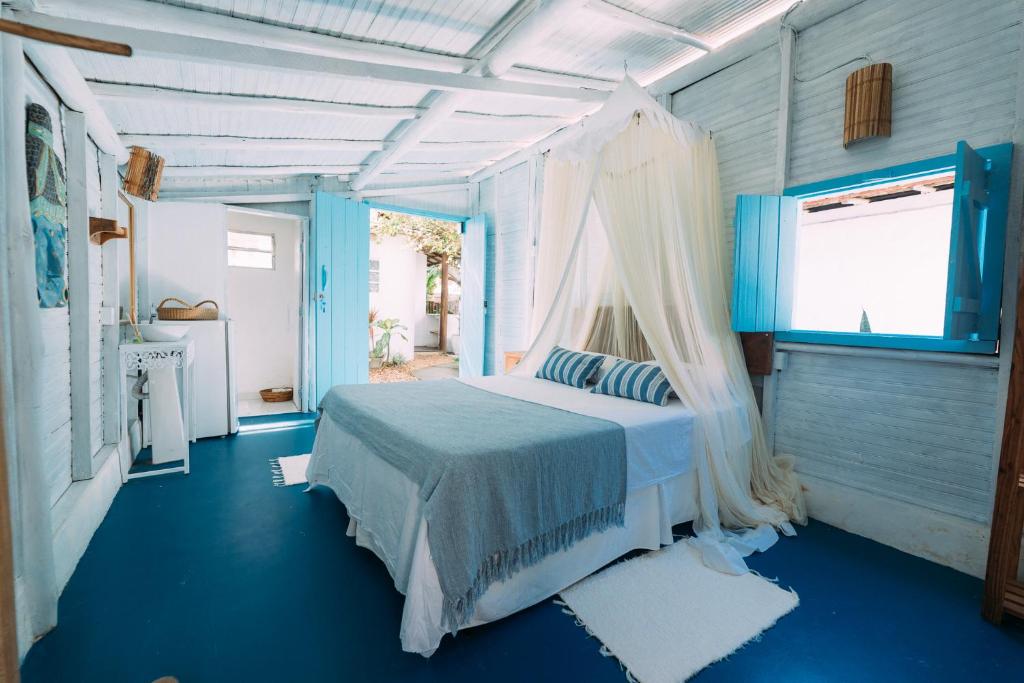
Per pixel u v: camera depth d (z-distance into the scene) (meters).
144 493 3.13
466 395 3.10
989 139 2.30
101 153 3.28
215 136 3.62
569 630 1.92
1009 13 2.24
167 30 2.39
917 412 2.57
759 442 3.08
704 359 2.93
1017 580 2.18
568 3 2.29
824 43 2.90
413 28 2.66
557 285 3.90
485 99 3.62
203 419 4.41
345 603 2.05
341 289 5.61
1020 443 1.92
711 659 1.76
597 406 2.82
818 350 2.94
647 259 3.02
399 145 4.10
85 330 2.63
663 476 2.50
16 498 1.72
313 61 2.56
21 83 1.70
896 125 2.61
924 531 2.50
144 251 4.33
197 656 1.73
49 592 1.80
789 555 2.51
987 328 2.31
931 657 1.80
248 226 6.15
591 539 2.24
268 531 2.66
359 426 2.53
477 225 6.18
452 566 1.73
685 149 3.07
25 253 1.70
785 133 3.06
